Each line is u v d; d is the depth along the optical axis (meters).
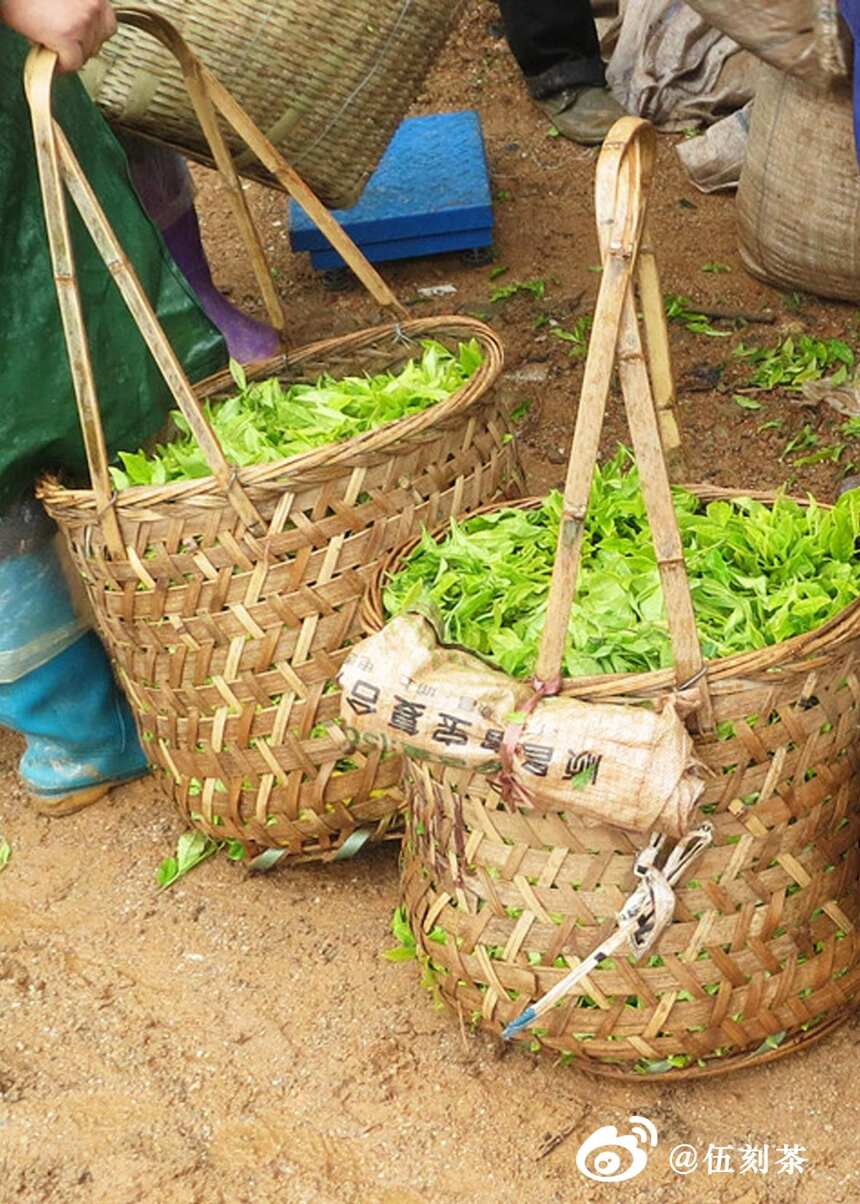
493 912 2.29
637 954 2.19
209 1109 2.49
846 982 2.36
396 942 2.76
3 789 3.28
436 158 5.10
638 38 5.55
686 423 4.06
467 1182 2.32
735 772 2.12
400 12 3.59
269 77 3.43
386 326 3.09
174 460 2.78
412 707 2.10
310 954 2.76
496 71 6.08
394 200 4.86
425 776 2.30
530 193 5.28
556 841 2.18
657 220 5.00
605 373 1.90
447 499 2.65
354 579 2.57
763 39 3.44
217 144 3.01
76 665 3.07
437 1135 2.39
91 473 2.52
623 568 2.35
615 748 2.00
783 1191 2.25
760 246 4.47
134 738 3.20
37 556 2.95
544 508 2.55
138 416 2.89
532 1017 2.24
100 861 3.05
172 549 2.53
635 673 2.10
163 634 2.63
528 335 4.52
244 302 4.88
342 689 2.17
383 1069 2.52
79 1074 2.58
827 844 2.27
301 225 4.75
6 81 2.69
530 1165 2.33
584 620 2.24
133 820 3.15
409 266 4.95
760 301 4.54
